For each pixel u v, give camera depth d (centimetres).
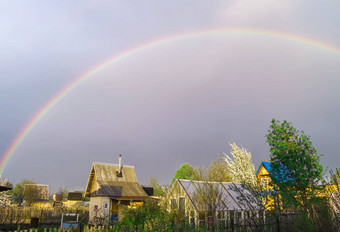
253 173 2972
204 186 1593
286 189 1441
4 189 1708
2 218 2305
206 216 1454
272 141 1529
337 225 941
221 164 3142
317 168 1380
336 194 967
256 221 1441
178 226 1245
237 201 1908
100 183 3728
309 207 1259
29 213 2911
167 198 2136
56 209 3394
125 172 4172
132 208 1908
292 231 1213
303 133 1480
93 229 1366
